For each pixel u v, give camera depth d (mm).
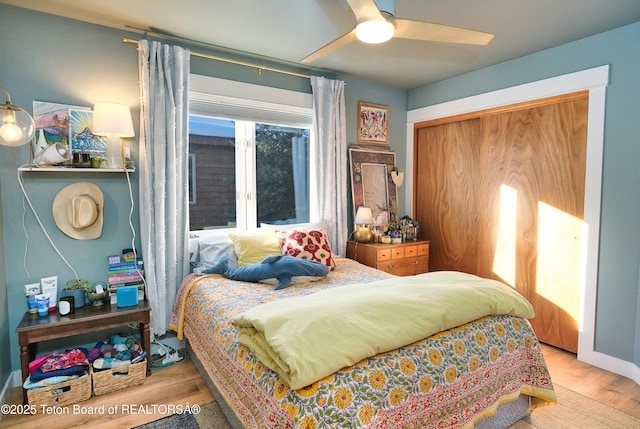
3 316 2230
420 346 1566
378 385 1358
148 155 2629
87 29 2488
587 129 2703
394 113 4137
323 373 1286
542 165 3029
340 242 3674
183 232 2834
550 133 2965
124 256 2609
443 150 3912
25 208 2363
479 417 1641
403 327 1551
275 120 3354
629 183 2500
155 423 1978
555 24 2473
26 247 2375
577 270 2824
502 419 1897
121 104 2379
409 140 4219
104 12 2355
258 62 3201
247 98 3154
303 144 3629
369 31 1761
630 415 2061
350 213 3873
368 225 3732
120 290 2453
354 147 3828
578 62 2740
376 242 3762
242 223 3293
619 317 2559
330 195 3588
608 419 2023
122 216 2656
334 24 2512
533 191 3100
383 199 4035
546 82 2938
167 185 2717
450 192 3857
